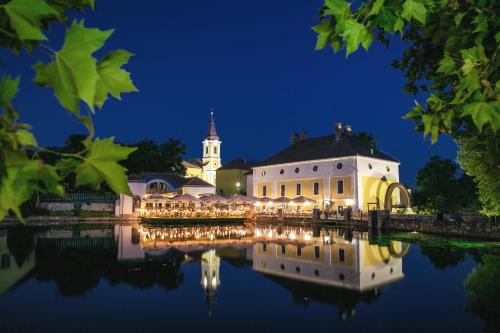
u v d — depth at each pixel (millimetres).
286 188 56094
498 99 1752
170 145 72062
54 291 13281
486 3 1819
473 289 12891
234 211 51531
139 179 54094
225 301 12133
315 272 16594
